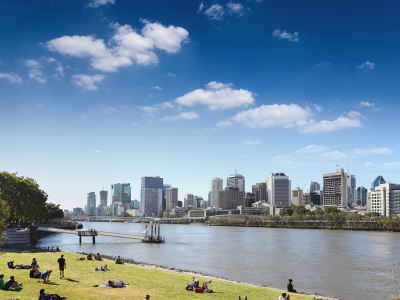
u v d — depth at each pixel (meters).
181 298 44.34
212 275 83.19
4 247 107.00
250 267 96.06
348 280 79.62
